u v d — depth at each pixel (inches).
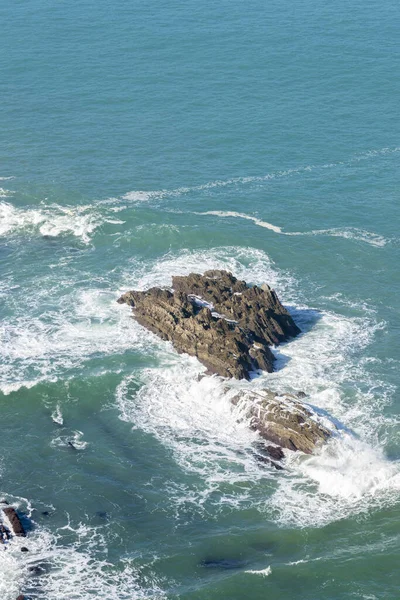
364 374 4446.4
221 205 6077.8
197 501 3713.1
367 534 3543.3
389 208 6028.5
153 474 3855.8
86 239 5693.9
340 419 4126.5
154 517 3629.4
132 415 4195.4
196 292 4928.6
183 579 3344.0
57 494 3735.2
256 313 4680.1
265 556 3452.3
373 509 3656.5
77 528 3563.0
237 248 5595.5
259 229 5797.2
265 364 4434.1
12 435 4072.3
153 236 5674.2
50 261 5457.7
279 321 4734.3
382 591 3294.8
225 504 3698.3
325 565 3393.2
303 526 3582.7
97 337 4694.9
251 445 4003.4
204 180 6407.5
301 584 3324.3
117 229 5787.4
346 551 3459.6
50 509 3654.0
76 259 5477.4
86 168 6579.7
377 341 4722.0
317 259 5502.0
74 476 3833.7
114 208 6013.8
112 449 3996.1
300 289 5196.9
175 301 4734.3
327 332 4781.0
